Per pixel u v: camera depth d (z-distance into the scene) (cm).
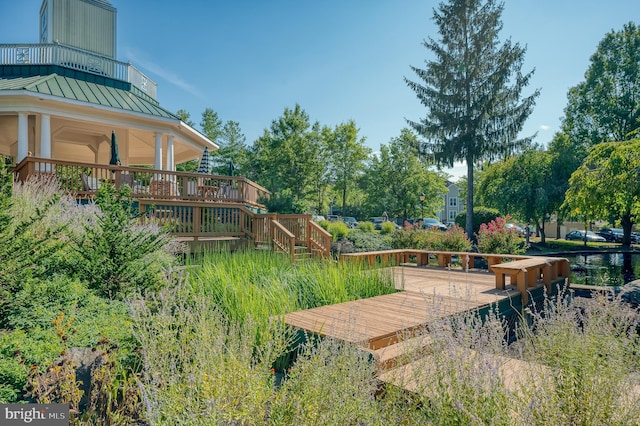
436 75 2769
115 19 1909
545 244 2811
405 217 4588
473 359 221
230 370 234
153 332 301
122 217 529
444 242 1486
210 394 216
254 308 450
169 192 1235
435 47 2784
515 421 197
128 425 262
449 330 254
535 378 246
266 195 1972
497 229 1536
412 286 763
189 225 1132
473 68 2734
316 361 235
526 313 693
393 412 222
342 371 222
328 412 204
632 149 1362
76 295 429
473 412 191
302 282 623
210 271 600
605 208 1503
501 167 3023
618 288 818
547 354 250
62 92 1350
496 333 259
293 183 3766
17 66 1529
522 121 2606
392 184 4591
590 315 267
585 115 3525
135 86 1781
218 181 1518
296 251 1125
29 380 258
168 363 276
